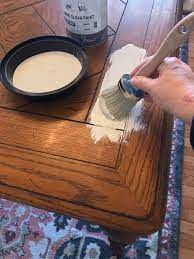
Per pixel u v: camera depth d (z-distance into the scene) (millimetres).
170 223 992
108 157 512
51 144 535
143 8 757
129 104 557
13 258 956
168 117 565
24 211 1036
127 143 527
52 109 580
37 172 503
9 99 601
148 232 453
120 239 588
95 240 969
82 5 619
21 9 782
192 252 950
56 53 649
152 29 708
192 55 1440
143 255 937
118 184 481
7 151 533
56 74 612
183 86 485
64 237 982
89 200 469
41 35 711
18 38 716
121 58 650
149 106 571
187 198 1053
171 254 941
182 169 1108
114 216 457
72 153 521
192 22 444
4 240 988
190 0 1444
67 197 475
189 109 472
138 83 523
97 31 667
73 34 682
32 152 528
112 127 548
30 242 980
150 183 482
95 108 572
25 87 595
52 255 954
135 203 461
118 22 730
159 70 519
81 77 569
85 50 676
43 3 792
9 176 503
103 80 613
